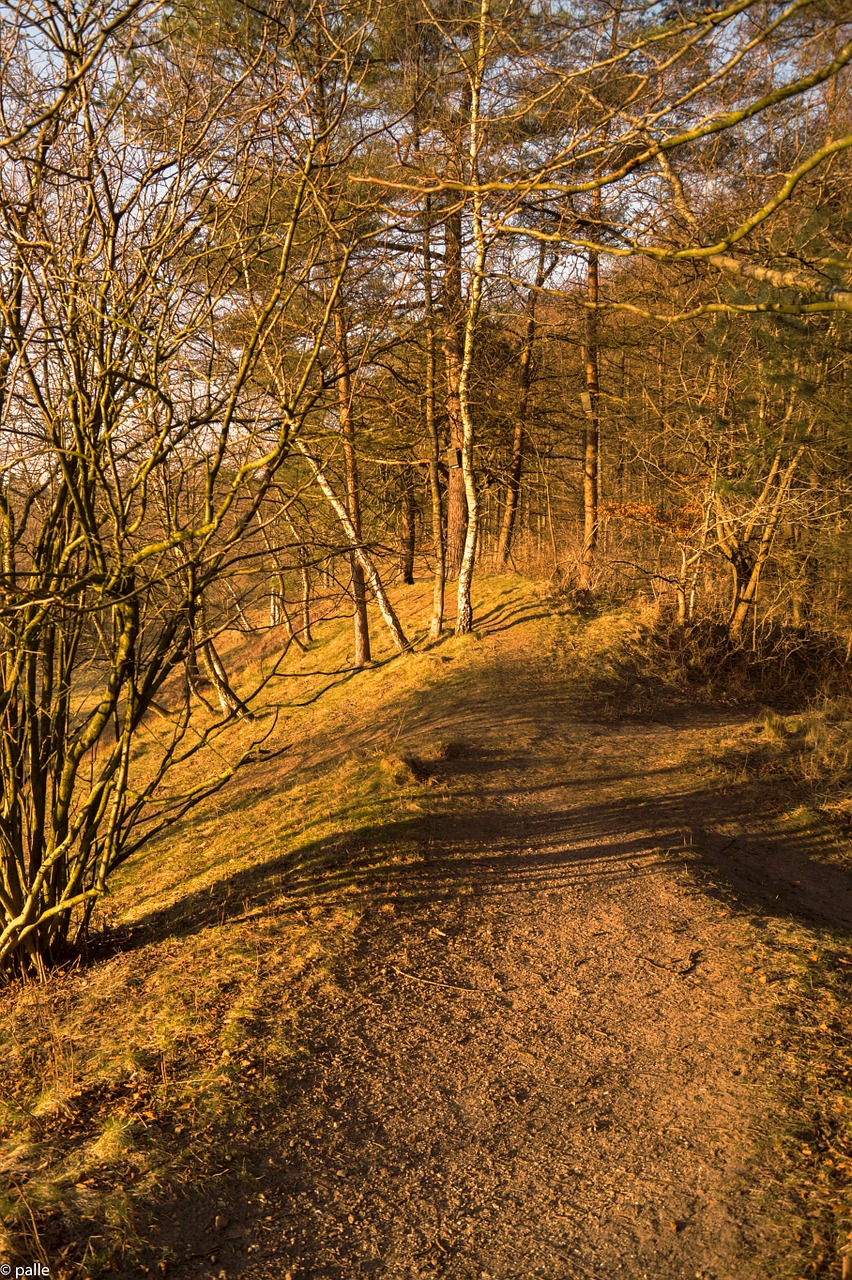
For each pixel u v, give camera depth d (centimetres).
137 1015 550
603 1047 517
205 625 656
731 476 1571
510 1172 403
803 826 939
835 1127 423
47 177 575
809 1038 513
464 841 837
